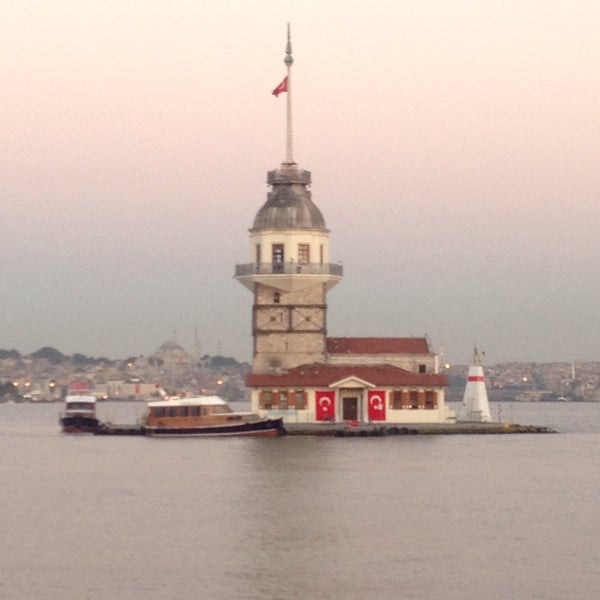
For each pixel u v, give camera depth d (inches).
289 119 6604.3
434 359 6501.0
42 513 3484.3
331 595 2529.5
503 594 2519.7
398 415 6338.6
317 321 6461.6
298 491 3895.2
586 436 6540.4
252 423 6053.2
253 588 2578.7
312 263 6441.9
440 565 2758.4
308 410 6259.8
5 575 2679.6
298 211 6461.6
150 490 3961.6
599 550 2903.5
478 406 6919.3
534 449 5462.6
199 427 6186.0
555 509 3508.9
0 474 4498.0
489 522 3282.5
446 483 4089.6
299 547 2952.8
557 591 2539.4
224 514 3435.0
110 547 2960.1
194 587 2586.1
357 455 5019.7
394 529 3176.7
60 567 2751.0
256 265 6441.9
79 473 4498.0
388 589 2566.4
